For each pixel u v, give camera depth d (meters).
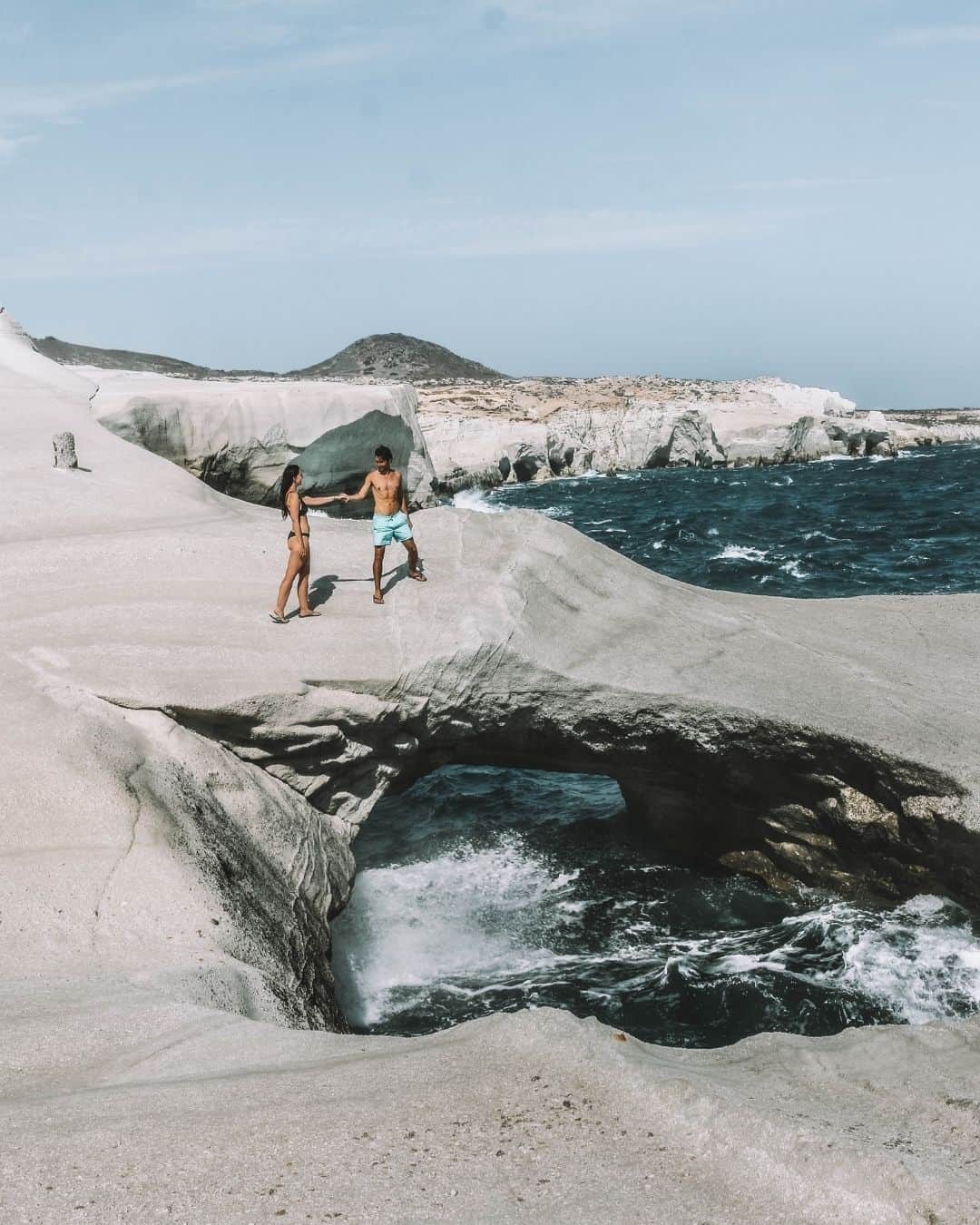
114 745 10.91
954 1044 6.88
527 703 13.60
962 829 11.84
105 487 19.23
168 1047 6.82
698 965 12.42
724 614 16.09
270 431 32.00
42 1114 5.64
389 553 15.41
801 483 69.94
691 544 41.66
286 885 11.45
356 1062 6.33
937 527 44.03
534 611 14.01
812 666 14.74
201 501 19.45
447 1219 4.76
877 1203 4.78
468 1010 11.80
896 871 12.92
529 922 13.65
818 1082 6.36
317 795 12.92
